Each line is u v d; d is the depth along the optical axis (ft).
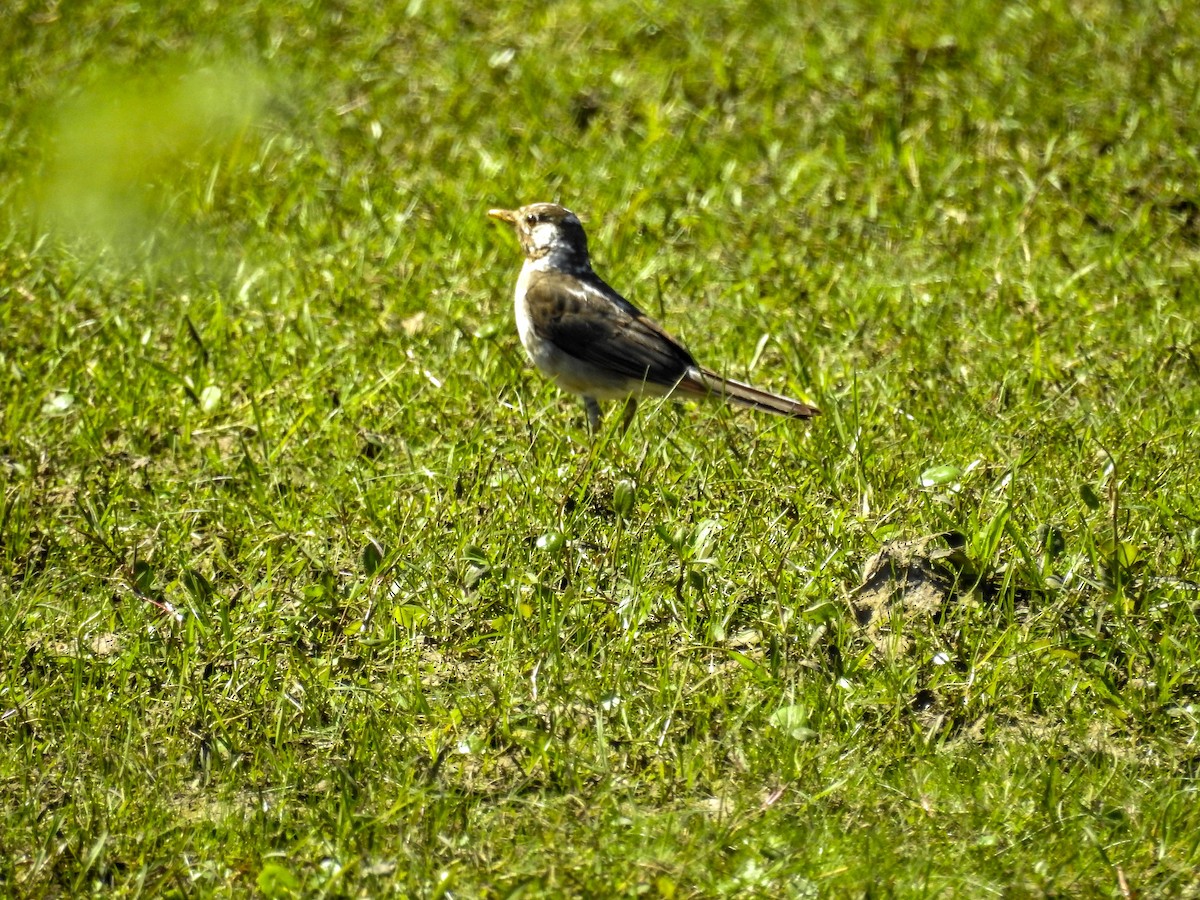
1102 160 57.57
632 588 33.53
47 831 28.02
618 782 28.78
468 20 74.28
